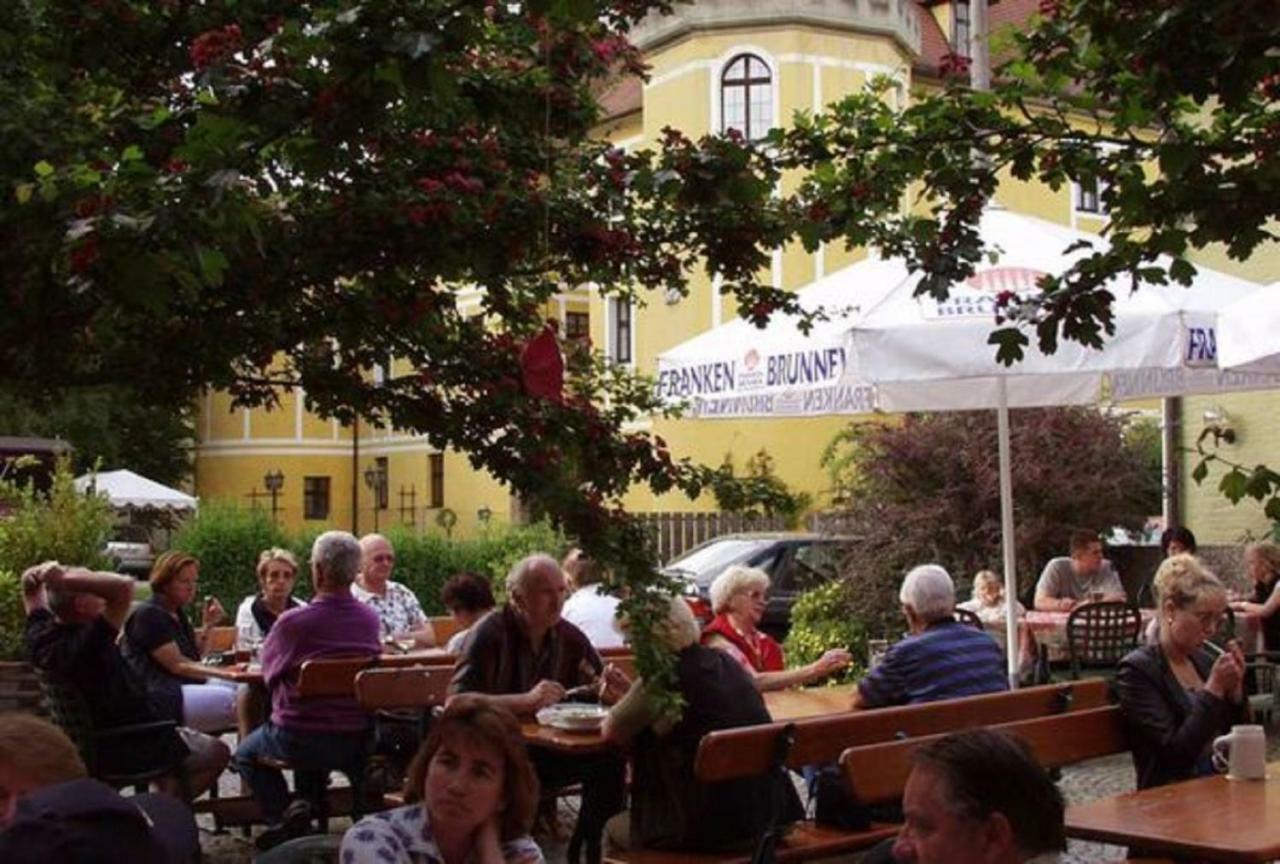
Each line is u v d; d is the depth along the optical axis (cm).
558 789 798
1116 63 464
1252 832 475
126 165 369
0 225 398
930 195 517
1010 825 279
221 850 887
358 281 499
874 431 1697
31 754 347
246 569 1897
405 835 414
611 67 517
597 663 789
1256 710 1206
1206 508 1923
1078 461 1628
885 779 574
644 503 2848
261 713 970
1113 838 479
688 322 3166
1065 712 724
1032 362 899
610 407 554
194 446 4922
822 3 3078
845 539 1650
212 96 374
